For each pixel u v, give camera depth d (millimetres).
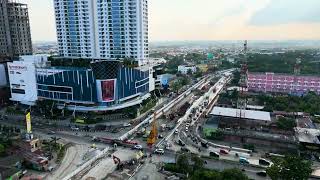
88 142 119438
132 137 125562
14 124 143625
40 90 166500
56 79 158500
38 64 174625
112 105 155625
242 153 108375
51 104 153750
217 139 123625
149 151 109938
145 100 178750
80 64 181000
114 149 111500
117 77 155625
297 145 110688
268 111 155125
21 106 173375
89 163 98188
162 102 191625
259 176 90062
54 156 104625
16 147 106312
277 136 116938
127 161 99750
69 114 156625
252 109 158375
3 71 183625
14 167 90125
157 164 97938
